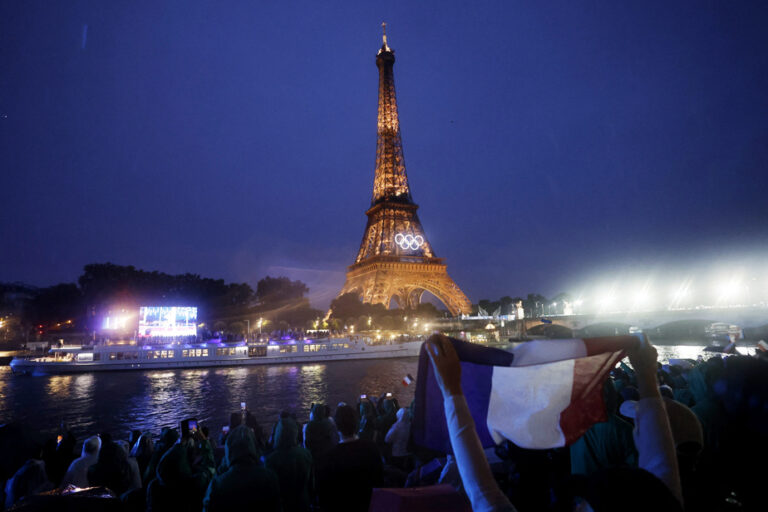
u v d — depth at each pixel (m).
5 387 64.44
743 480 4.41
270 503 6.23
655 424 3.47
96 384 66.31
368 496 6.79
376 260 137.25
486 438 3.85
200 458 9.91
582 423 3.64
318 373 74.88
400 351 99.31
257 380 67.75
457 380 3.38
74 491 5.45
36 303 158.25
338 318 124.75
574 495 3.14
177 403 51.16
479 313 167.38
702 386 5.30
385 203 148.88
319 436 9.90
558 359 3.69
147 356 84.75
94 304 149.88
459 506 4.29
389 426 13.23
